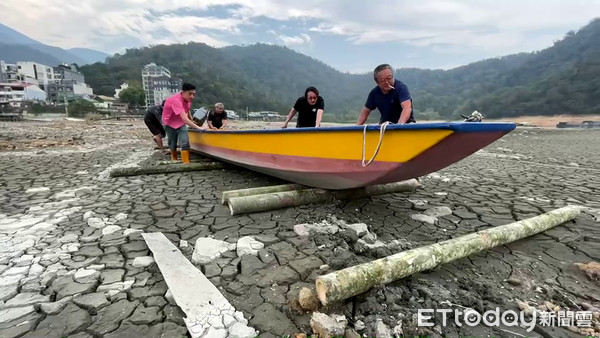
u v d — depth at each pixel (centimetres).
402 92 354
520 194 457
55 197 414
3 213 349
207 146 663
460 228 320
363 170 309
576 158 910
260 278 221
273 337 166
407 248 267
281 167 420
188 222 325
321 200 385
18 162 696
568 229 313
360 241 275
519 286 214
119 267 233
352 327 174
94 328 171
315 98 504
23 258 244
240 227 312
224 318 176
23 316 180
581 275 229
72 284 211
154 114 794
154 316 181
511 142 1552
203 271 229
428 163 273
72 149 949
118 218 336
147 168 563
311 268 234
